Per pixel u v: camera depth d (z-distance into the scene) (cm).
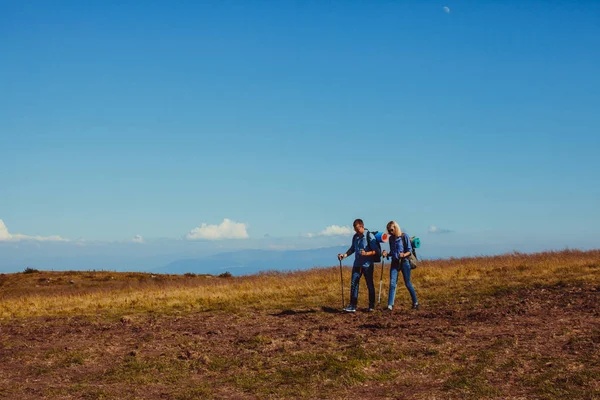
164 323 1342
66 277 3322
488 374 755
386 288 1842
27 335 1227
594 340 902
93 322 1416
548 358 813
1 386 800
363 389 730
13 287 3069
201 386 777
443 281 1922
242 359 920
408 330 1083
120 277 3334
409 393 703
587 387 676
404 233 1387
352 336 1050
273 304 1623
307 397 707
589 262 2117
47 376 858
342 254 1416
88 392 758
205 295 1958
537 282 1709
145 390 771
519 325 1073
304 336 1077
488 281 1833
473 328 1071
